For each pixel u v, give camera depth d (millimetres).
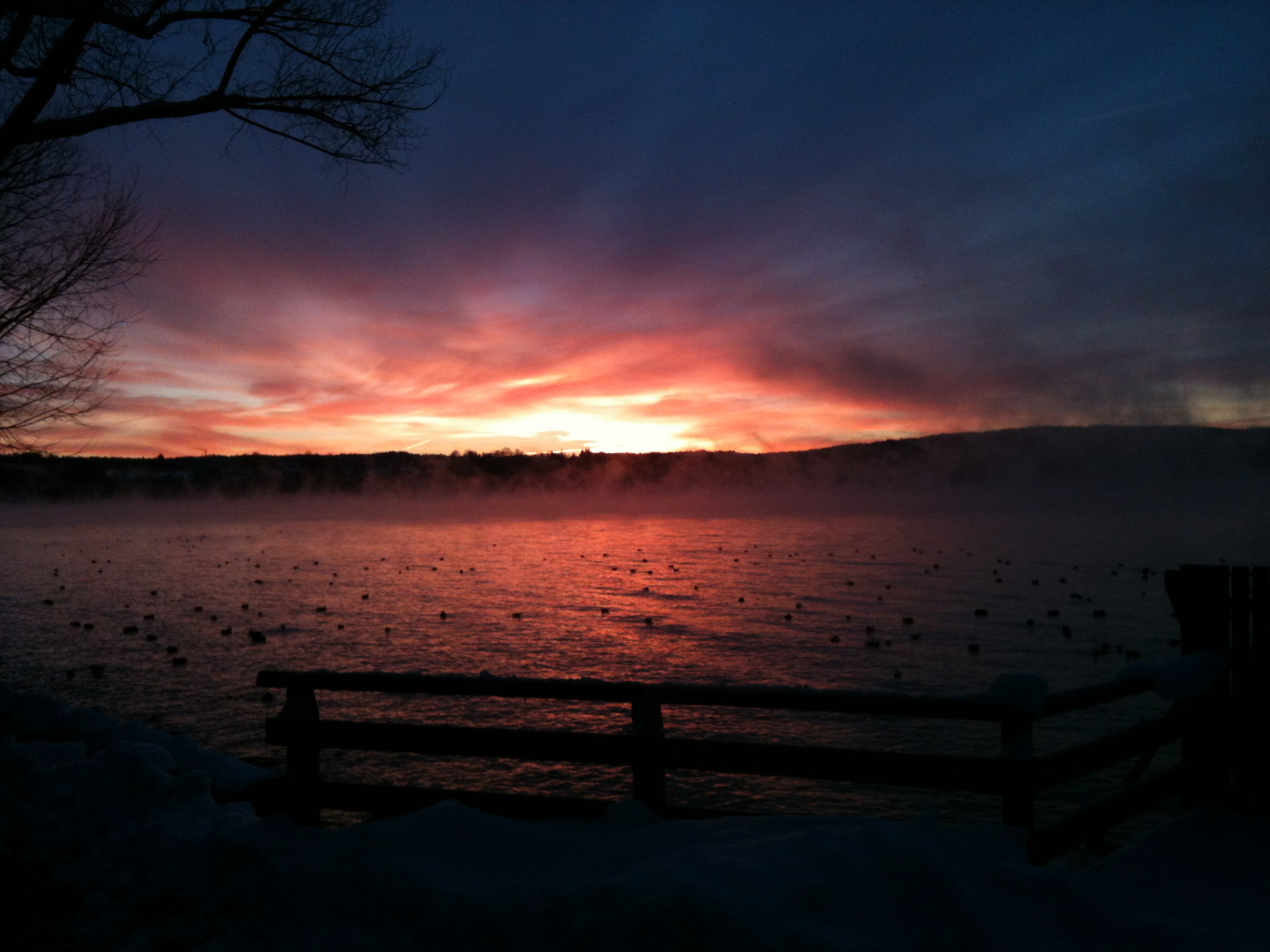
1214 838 3777
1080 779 10062
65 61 6125
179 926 3459
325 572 37562
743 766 3883
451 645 19531
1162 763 10586
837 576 35062
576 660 17875
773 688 3887
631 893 2975
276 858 3748
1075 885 3025
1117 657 17922
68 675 15633
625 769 9930
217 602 27312
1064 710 3682
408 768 10078
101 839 4246
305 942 3188
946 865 3023
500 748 4133
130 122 7266
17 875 3850
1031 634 20844
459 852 3539
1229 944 2836
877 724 12297
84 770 4852
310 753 4324
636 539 59781
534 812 3984
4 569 38094
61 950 3297
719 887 2922
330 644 19594
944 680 15875
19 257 8703
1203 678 4012
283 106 8039
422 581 33969
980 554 45062
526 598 28688
